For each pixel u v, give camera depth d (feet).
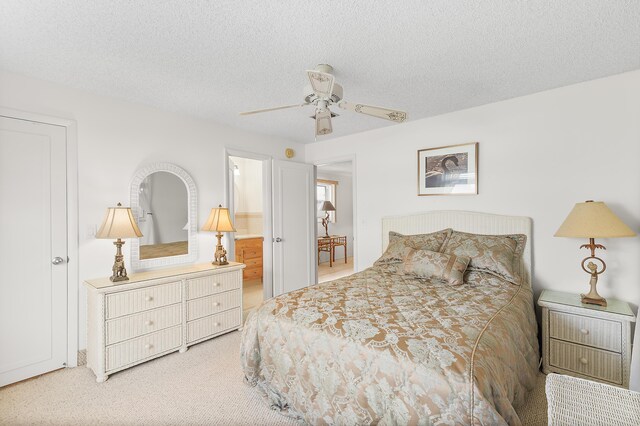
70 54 6.68
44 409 6.42
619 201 7.86
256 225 19.77
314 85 5.89
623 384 6.68
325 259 25.17
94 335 7.75
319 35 5.98
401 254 9.98
